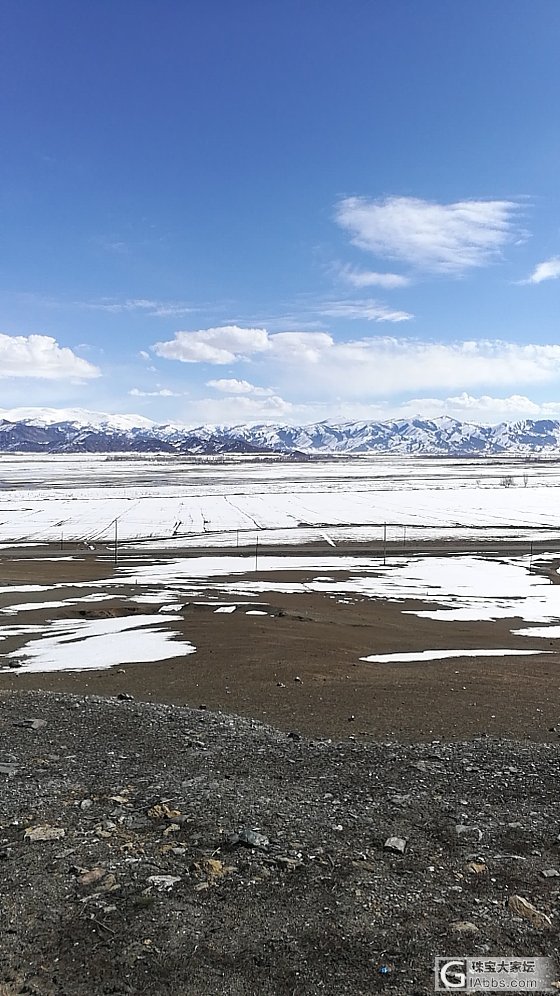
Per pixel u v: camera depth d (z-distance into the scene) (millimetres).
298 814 11242
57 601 48469
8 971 7125
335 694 21609
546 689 22469
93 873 9117
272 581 59562
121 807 11539
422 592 54406
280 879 9016
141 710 18484
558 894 8680
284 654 29281
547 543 85625
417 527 101000
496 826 10766
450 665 27688
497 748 15109
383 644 33938
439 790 12375
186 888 8766
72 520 110812
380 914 8172
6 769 13523
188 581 59469
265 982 6953
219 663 27391
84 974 7098
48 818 11086
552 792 12258
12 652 31062
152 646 31547
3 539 91188
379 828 10672
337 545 84438
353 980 6961
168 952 7441
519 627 40625
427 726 17562
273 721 18250
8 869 9328
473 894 8672
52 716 17812
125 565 69688
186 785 12617
